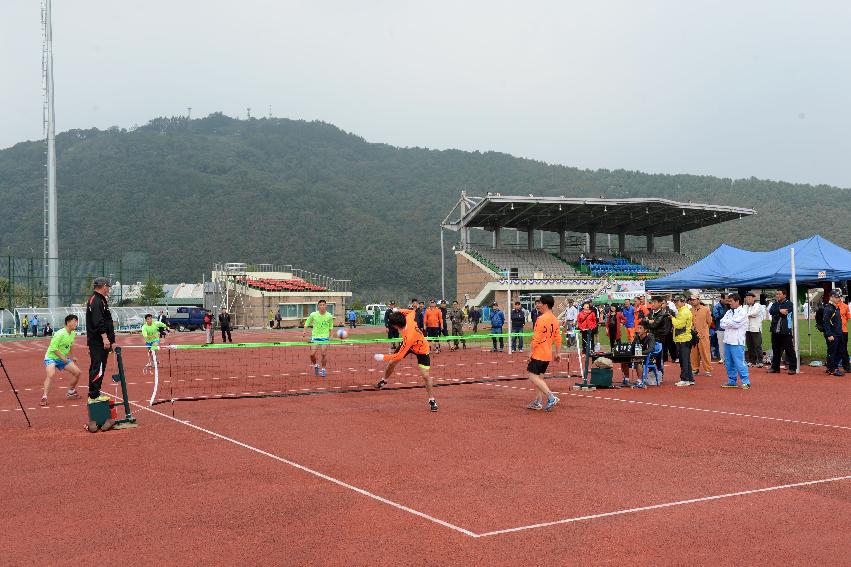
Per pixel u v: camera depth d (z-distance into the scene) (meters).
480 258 62.53
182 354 29.39
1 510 6.39
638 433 9.91
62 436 10.02
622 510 6.21
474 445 9.09
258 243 177.50
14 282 71.62
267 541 5.46
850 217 155.00
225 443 9.34
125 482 7.34
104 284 10.76
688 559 5.02
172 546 5.38
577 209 59.22
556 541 5.41
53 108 59.62
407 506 6.36
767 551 5.19
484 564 4.94
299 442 9.37
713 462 8.08
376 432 10.07
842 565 4.92
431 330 26.28
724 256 22.36
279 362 24.25
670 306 19.41
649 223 66.62
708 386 15.62
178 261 170.12
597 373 15.23
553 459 8.25
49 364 13.57
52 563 5.05
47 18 58.53
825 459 8.23
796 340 17.88
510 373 19.12
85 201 199.75
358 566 4.92
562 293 58.31
